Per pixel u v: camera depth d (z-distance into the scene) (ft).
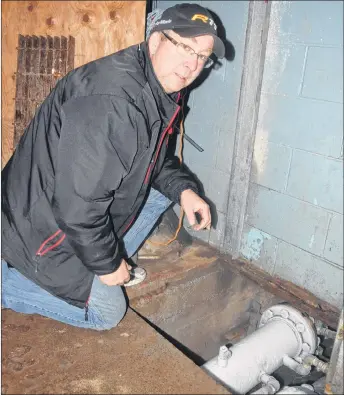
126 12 6.91
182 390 4.31
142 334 5.13
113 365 4.61
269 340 5.71
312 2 5.61
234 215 7.23
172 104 4.55
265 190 6.81
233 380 5.09
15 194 4.68
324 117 5.80
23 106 7.70
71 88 4.25
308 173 6.16
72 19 7.22
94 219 4.12
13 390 4.22
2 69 7.75
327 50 5.57
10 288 5.08
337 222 5.96
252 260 7.28
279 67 6.19
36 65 7.50
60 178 4.02
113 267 4.44
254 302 7.42
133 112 3.98
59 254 4.69
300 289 6.63
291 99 6.14
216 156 7.38
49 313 5.16
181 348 6.98
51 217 4.49
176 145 7.98
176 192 5.70
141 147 4.29
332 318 6.07
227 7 6.64
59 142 4.02
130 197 4.70
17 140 7.83
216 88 7.11
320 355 6.32
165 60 4.24
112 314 5.07
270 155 6.61
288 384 6.12
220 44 4.47
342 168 5.74
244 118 6.69
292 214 6.51
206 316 7.17
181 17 4.14
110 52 7.09
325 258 6.22
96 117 3.89
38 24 7.44
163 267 6.91
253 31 6.25
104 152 3.93
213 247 7.73
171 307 6.66
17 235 4.68
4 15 7.57
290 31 5.94
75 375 4.45
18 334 4.99
